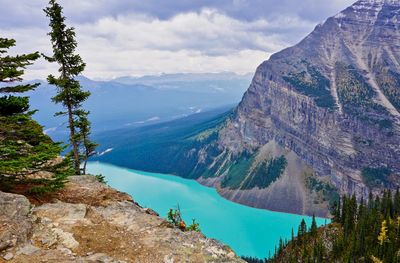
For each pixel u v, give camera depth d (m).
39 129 23.05
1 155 19.36
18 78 21.36
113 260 16.92
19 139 22.42
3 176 20.53
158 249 18.34
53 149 20.17
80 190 24.56
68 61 40.19
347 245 134.75
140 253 17.88
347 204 164.75
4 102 22.64
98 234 19.00
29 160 18.89
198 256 18.38
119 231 19.66
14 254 15.98
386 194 172.38
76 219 19.94
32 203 20.69
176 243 19.12
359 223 146.25
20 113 23.88
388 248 122.69
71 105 41.69
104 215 21.25
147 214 22.12
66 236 18.20
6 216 17.97
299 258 142.62
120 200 24.19
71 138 41.72
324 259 135.50
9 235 16.70
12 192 21.03
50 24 39.28
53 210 20.31
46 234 18.12
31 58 21.58
